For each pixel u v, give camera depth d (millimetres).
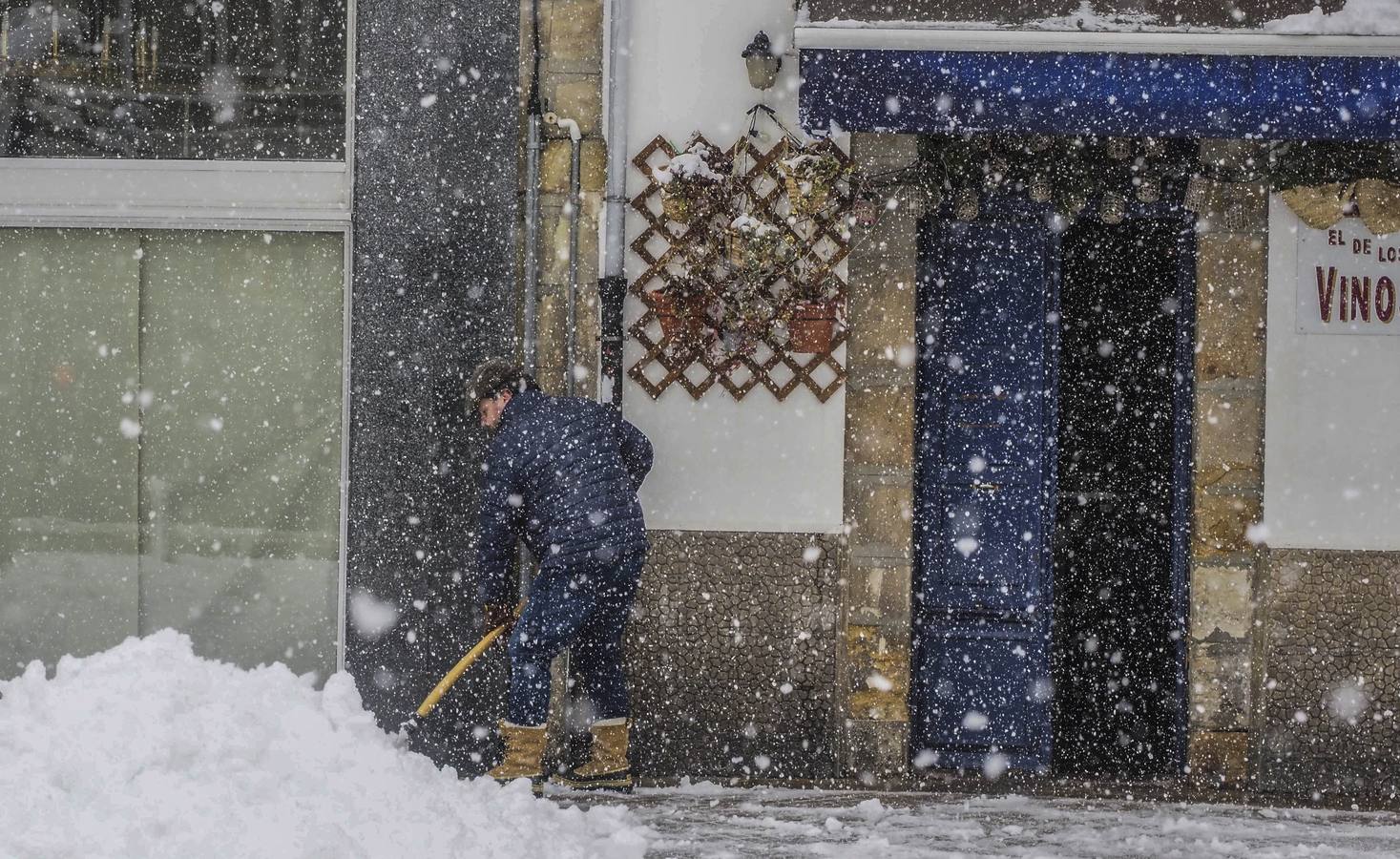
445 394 12883
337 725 9219
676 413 12766
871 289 12594
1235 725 12570
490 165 12773
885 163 12539
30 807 7465
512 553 11539
